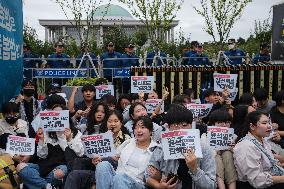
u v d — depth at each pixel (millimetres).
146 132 6035
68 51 23453
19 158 6773
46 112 6992
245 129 5992
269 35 24047
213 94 9172
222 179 5883
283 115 7973
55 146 7086
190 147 5055
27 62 15469
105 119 6969
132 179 5711
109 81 15320
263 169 5762
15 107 7348
